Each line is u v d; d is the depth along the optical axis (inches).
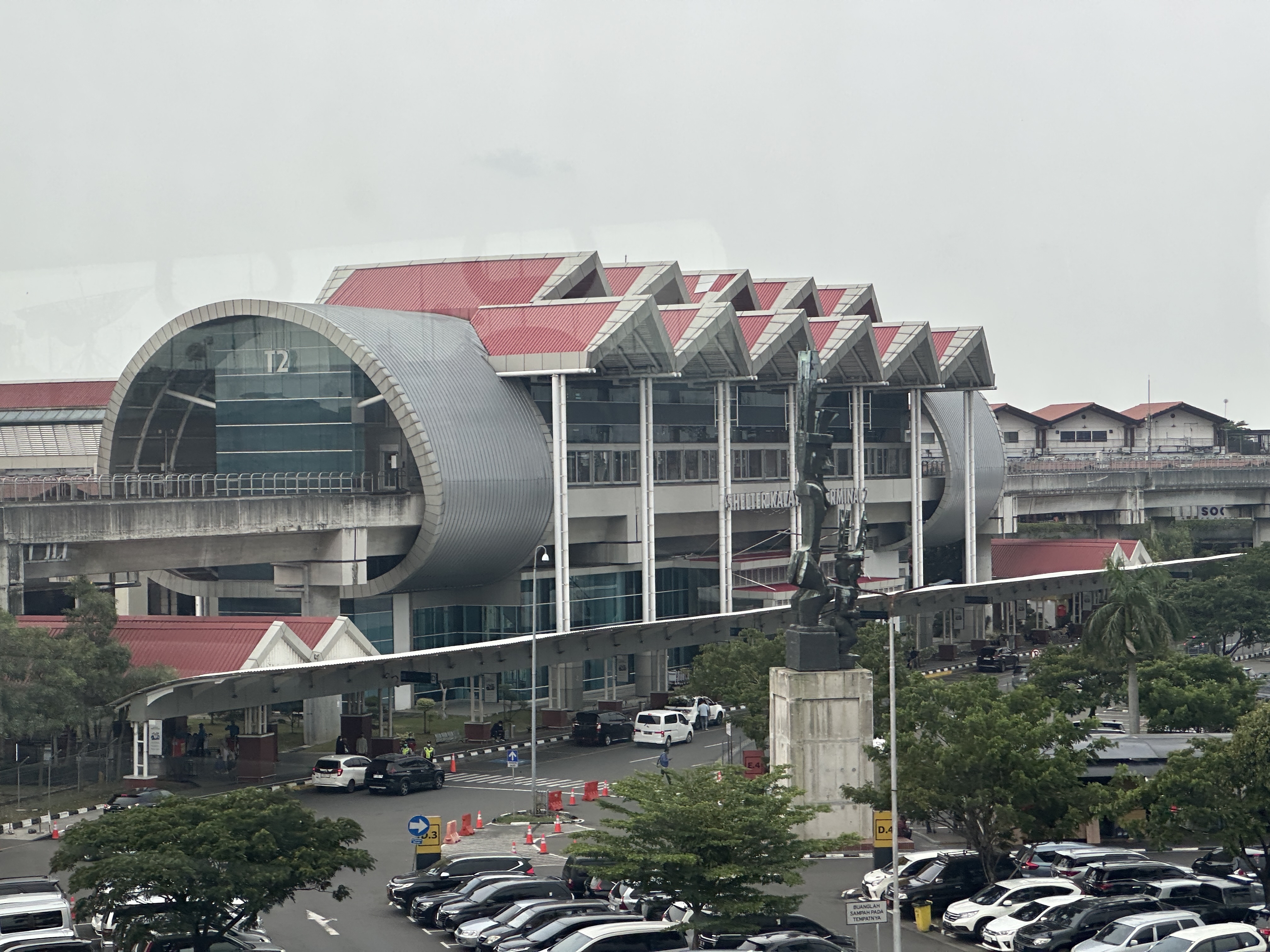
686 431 4448.8
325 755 3218.5
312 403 3747.5
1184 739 2588.6
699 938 1761.8
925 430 6584.6
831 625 2405.3
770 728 2475.4
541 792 2844.5
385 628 3774.6
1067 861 2187.5
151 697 2677.2
